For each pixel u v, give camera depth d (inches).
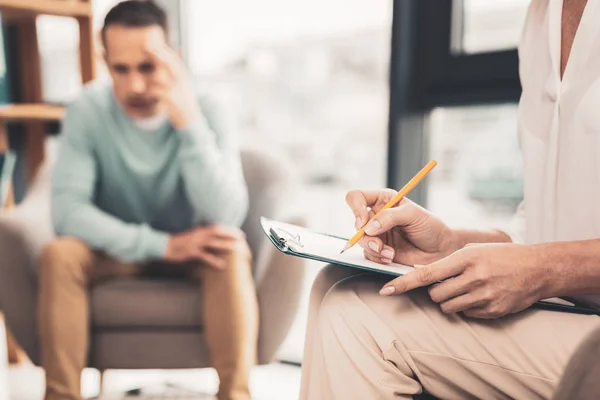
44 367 50.5
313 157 94.1
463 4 63.6
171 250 53.3
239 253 53.0
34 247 55.5
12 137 86.1
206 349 53.2
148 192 59.3
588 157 26.3
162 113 57.9
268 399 67.7
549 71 30.2
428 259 30.0
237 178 58.5
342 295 25.9
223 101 62.0
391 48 66.3
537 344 23.3
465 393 24.9
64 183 56.2
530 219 30.8
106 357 53.2
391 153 67.7
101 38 56.5
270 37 90.4
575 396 17.9
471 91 62.1
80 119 58.2
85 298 51.8
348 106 83.7
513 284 22.3
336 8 81.4
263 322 54.4
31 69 83.0
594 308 26.7
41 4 72.1
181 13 90.7
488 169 66.0
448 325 24.5
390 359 23.8
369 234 26.7
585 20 26.3
